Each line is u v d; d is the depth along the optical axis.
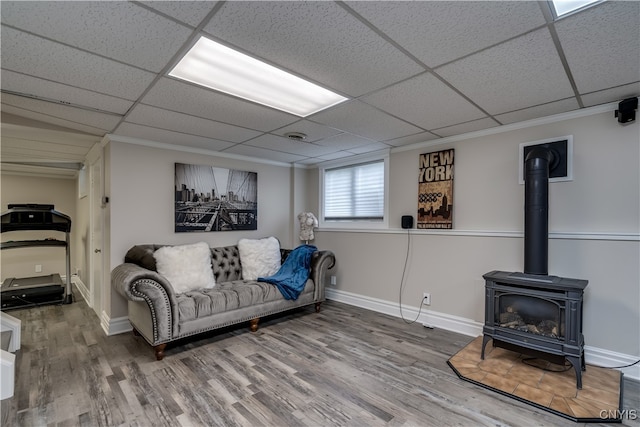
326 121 2.79
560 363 2.18
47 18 1.34
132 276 2.46
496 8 1.31
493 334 2.46
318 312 3.90
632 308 2.28
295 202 4.87
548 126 2.66
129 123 2.81
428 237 3.46
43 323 3.47
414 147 3.60
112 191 3.19
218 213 4.01
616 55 1.67
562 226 2.58
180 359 2.58
